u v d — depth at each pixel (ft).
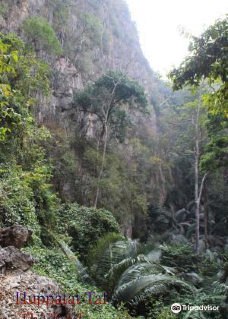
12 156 30.27
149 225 73.36
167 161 90.99
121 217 56.39
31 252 19.76
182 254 41.34
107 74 63.21
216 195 86.63
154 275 20.76
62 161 51.52
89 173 56.95
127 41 120.78
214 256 49.80
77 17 83.92
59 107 62.90
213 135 46.98
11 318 10.80
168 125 100.48
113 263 24.18
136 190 68.08
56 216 35.32
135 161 77.56
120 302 19.45
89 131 67.46
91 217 39.42
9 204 22.50
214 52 14.90
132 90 61.41
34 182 30.86
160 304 20.26
